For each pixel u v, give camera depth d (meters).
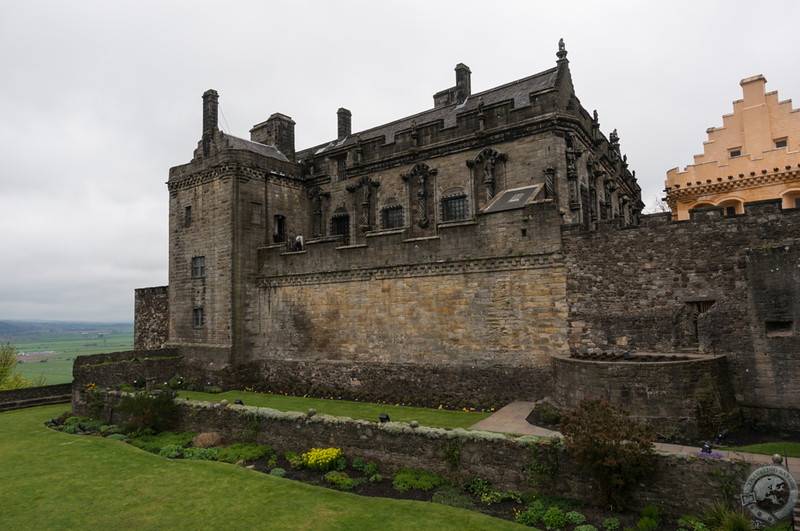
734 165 34.81
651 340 21.48
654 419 17.53
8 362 56.12
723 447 16.41
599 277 22.81
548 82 31.56
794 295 18.17
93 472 18.78
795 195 32.88
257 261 34.69
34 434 24.88
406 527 13.85
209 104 37.94
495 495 15.63
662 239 21.62
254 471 18.69
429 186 32.75
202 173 36.19
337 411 25.05
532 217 24.45
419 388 26.92
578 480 14.96
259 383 33.16
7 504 15.98
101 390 28.31
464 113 31.27
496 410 23.55
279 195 37.03
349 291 30.06
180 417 24.28
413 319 27.58
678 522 13.33
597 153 33.69
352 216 36.53
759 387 18.89
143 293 44.19
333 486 17.22
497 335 25.03
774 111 35.41
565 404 20.09
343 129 44.72
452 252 26.52
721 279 20.31
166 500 16.08
